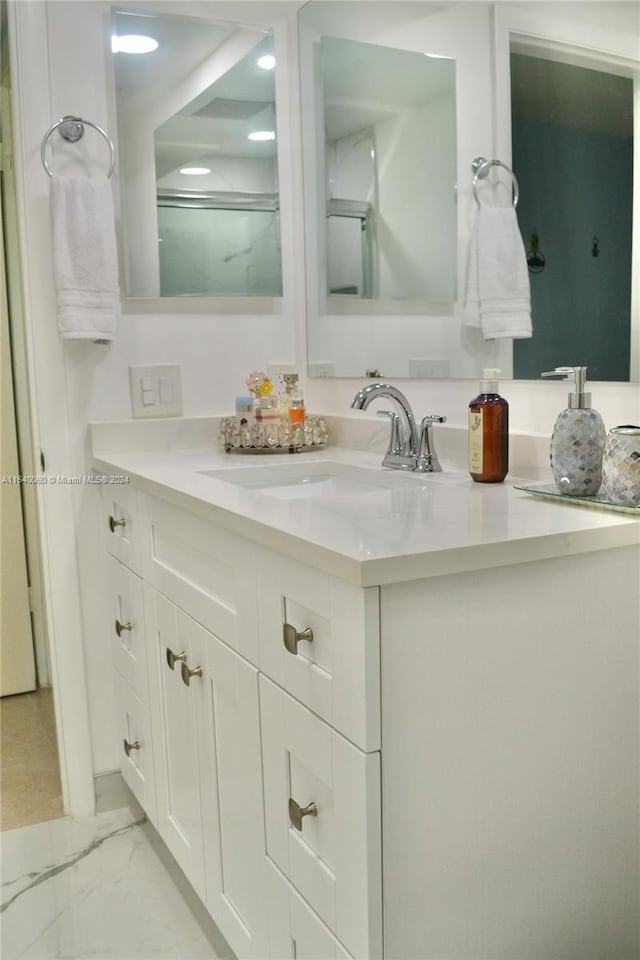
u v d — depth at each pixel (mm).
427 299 1760
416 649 956
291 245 2197
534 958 1106
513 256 1518
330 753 1013
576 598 1066
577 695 1088
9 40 1881
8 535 2846
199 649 1436
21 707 2816
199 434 2100
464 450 1648
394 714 952
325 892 1062
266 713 1185
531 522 1090
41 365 1956
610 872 1156
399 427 1685
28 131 1878
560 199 1400
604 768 1128
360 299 1981
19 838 2014
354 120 1951
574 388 1329
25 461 2807
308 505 1237
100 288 1905
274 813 1196
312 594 1020
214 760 1421
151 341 2059
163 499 1511
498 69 1529
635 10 1236
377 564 902
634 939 1195
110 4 1939
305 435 1974
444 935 1028
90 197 1889
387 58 1831
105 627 2088
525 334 1501
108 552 2004
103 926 1688
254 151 2117
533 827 1079
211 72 2055
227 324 2143
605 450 1173
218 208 2086
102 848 1968
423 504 1231
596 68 1315
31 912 1732
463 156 1634
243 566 1215
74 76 1921
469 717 1004
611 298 1305
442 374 1734
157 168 2014
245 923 1352
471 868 1034
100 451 1998
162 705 1683
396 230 1840
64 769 2094
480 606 992
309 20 2076
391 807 965
